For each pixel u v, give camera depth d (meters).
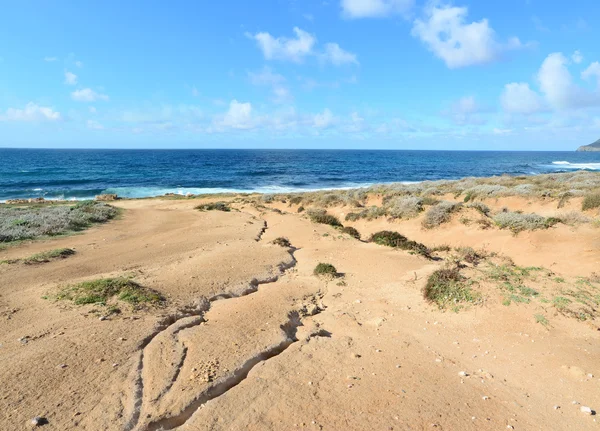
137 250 13.95
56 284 9.11
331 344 6.14
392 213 19.30
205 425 3.98
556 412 4.48
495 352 5.98
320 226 18.81
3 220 18.77
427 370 5.39
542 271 9.35
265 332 6.39
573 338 6.22
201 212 26.34
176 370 5.02
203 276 9.77
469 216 16.34
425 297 8.23
